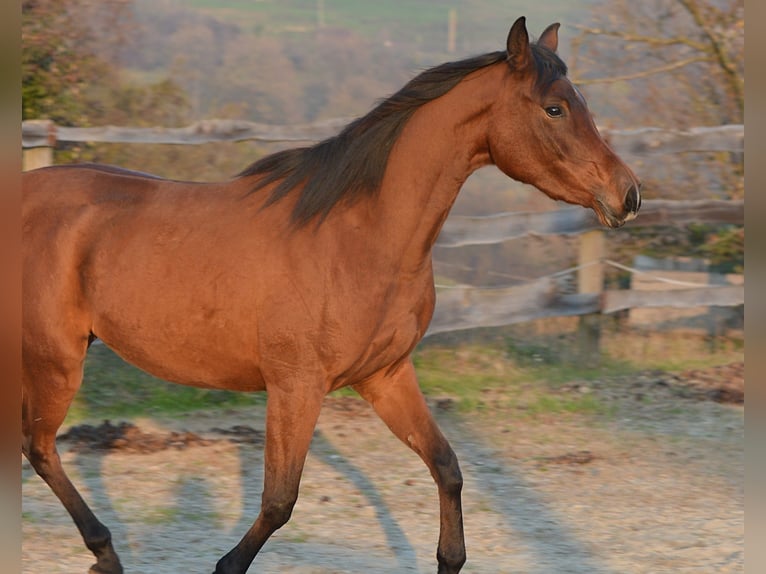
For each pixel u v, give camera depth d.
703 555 7.23
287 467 5.72
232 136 11.95
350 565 6.80
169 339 5.88
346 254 5.66
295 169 5.89
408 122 5.77
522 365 12.45
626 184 5.41
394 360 5.93
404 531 7.57
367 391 6.19
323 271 5.64
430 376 11.83
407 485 8.64
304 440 5.73
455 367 12.23
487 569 6.86
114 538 7.12
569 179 5.55
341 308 5.62
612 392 11.69
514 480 8.90
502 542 7.41
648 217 13.15
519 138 5.60
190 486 8.38
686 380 12.18
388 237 5.71
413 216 5.73
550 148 5.54
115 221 6.04
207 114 18.39
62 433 9.47
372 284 5.67
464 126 5.71
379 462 9.23
